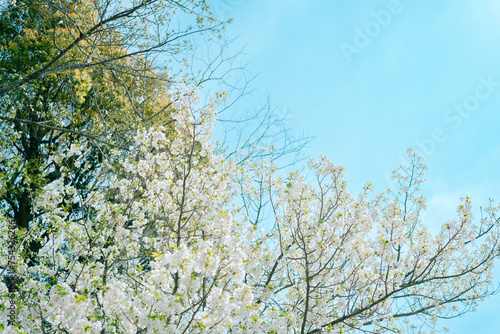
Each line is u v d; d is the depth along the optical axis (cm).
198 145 638
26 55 1029
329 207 655
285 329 526
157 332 408
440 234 554
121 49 1071
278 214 648
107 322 479
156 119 1073
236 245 491
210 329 420
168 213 657
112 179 784
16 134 990
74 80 1006
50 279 621
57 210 690
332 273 655
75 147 750
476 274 800
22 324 437
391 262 554
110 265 625
